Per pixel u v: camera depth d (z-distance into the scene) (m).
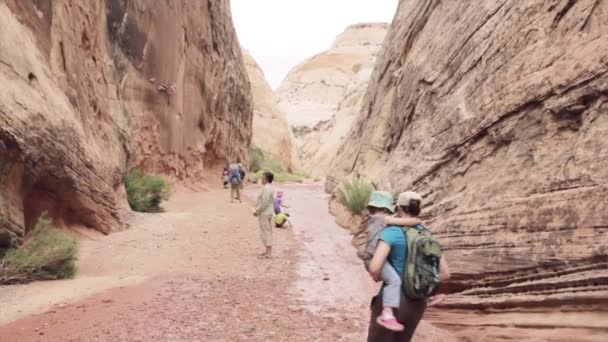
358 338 5.69
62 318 5.84
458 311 6.30
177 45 23.31
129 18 18.64
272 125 65.25
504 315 5.58
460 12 11.76
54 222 10.20
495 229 6.19
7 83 8.09
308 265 10.11
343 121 77.44
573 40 6.39
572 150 5.71
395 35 19.94
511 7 8.51
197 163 27.09
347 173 22.80
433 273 3.63
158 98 21.53
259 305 6.90
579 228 5.00
